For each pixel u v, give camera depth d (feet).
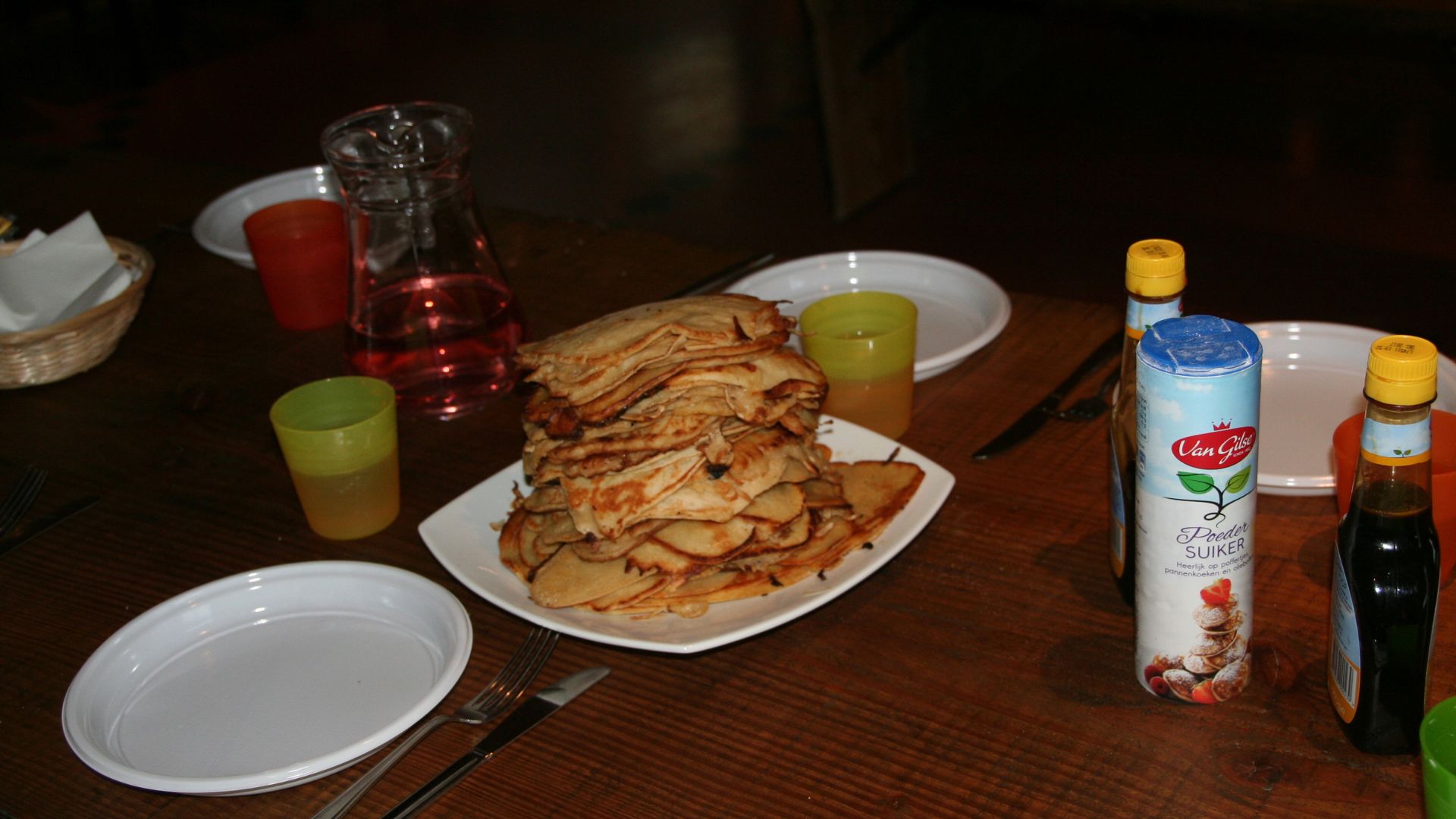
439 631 3.58
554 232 5.41
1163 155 12.40
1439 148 11.68
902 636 3.57
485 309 4.32
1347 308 9.31
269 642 3.67
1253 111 13.16
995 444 4.05
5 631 3.80
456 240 4.28
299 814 3.33
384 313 4.27
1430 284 9.48
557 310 4.82
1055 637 3.53
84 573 3.95
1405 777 3.20
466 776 3.36
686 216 11.71
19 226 5.81
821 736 3.38
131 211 5.90
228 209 5.54
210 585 3.71
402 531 3.99
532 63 16.46
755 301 3.69
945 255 10.87
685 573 3.51
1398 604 3.12
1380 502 3.10
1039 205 11.64
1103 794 3.23
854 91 11.37
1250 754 3.27
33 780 3.45
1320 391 4.04
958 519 3.86
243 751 3.44
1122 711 3.37
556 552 3.66
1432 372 2.99
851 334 4.17
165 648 3.66
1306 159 11.87
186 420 4.49
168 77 17.12
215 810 3.35
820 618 3.64
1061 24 16.17
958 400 4.25
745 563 3.60
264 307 5.03
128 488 4.23
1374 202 10.85
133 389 4.66
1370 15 7.73
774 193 12.08
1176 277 3.29
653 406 3.51
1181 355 3.10
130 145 14.57
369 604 3.71
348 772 3.39
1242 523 3.19
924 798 3.26
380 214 4.19
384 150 4.26
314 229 4.79
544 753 3.40
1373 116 12.59
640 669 3.56
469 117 4.29
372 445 3.90
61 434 4.48
